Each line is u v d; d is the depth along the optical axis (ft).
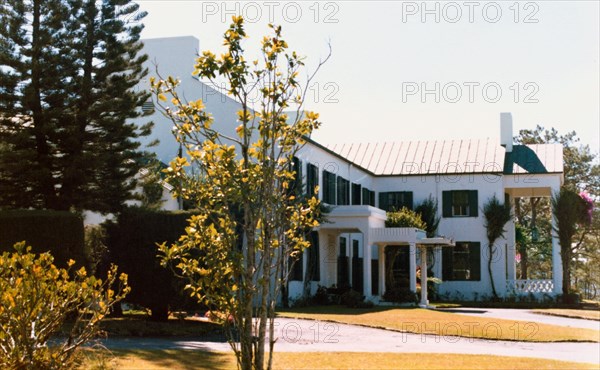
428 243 104.73
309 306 95.96
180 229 62.13
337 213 104.63
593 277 184.14
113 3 79.41
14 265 28.09
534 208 172.45
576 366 44.39
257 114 30.50
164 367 39.96
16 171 73.56
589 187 178.40
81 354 32.71
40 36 75.72
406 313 84.38
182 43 100.78
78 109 78.02
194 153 29.91
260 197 29.66
